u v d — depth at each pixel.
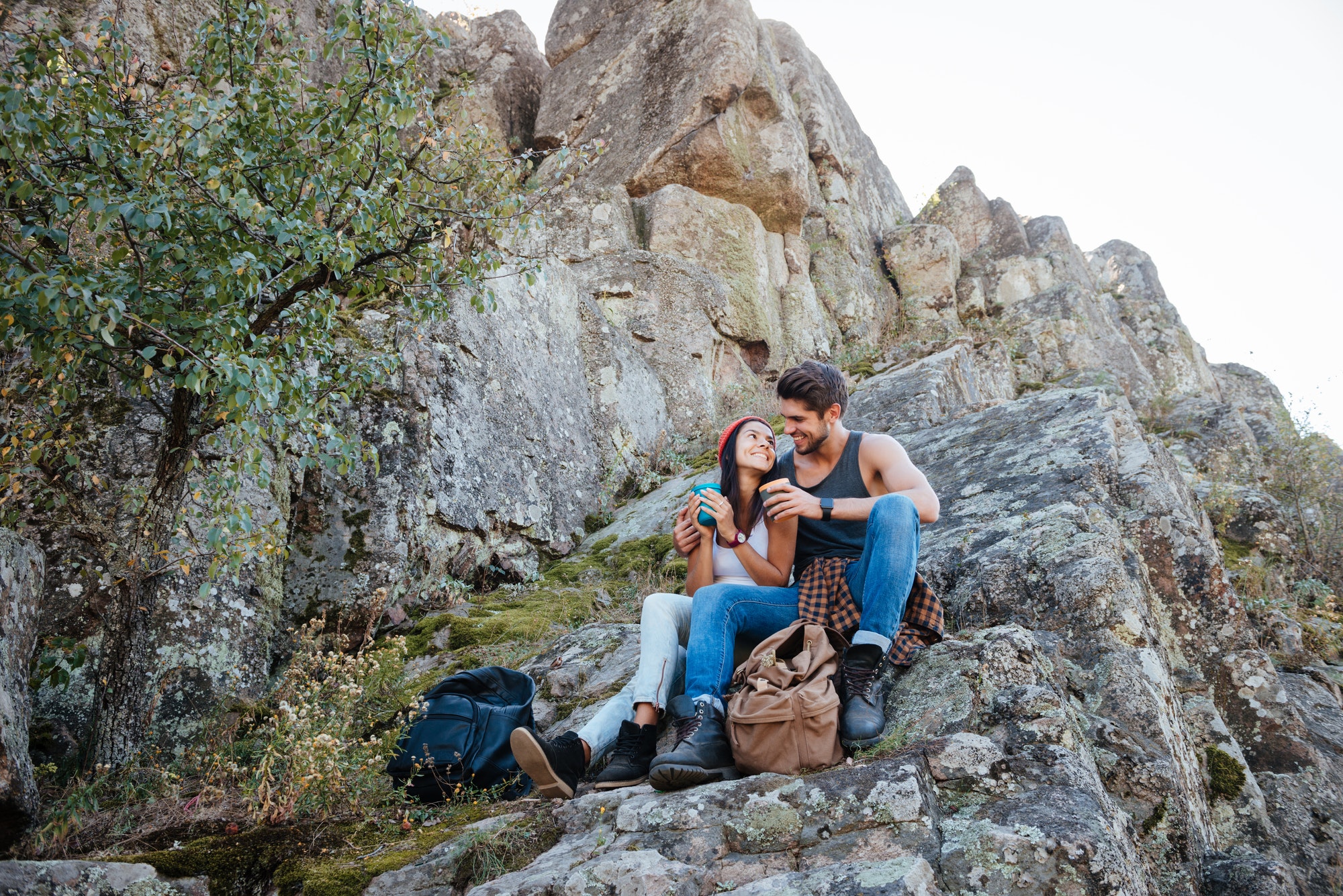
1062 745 2.29
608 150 11.55
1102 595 3.30
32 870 2.28
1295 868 2.97
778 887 1.90
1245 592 5.63
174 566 3.51
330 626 4.85
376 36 3.50
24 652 2.98
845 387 2.95
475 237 4.61
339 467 3.84
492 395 6.56
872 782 2.15
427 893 2.34
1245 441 8.95
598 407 8.16
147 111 3.16
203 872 2.52
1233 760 3.18
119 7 3.39
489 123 12.08
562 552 6.69
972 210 16.97
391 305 6.04
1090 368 12.69
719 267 10.64
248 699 4.06
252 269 3.18
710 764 2.34
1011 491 4.43
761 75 11.63
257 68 3.68
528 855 2.37
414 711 3.19
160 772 3.24
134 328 3.13
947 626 3.63
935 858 1.97
